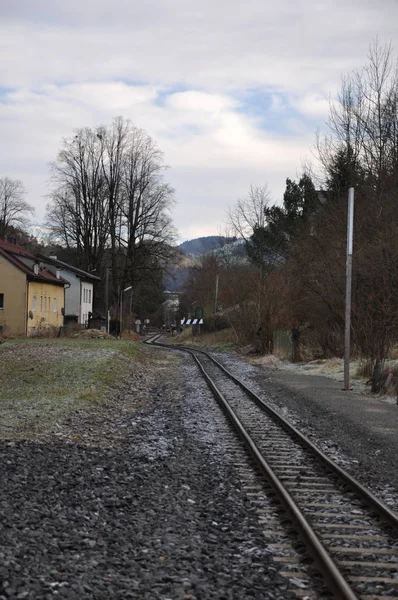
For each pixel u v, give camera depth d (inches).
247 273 2102.6
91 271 2711.6
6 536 256.1
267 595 214.5
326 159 1669.5
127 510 314.8
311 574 233.9
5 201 3491.6
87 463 417.1
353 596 203.2
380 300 1268.5
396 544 270.4
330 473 408.8
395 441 523.8
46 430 528.1
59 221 2630.4
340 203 1505.9
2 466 379.9
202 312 3499.0
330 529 291.7
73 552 247.4
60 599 203.2
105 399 780.0
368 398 832.9
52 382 897.5
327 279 1401.3
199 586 218.8
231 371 1299.2
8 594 202.4
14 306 2169.0
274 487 356.8
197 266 4114.2
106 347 1520.7
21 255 2257.6
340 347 1395.2
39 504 310.7
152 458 446.6
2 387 858.1
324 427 609.6
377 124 1505.9
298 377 1153.4
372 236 1317.7
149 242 2596.0
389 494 364.5
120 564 237.1
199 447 495.5
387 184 1396.4
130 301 3678.6
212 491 360.2
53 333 2053.4
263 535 279.1
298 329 1601.9
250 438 501.4
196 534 279.9
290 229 2393.0
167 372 1272.1
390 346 1235.2
